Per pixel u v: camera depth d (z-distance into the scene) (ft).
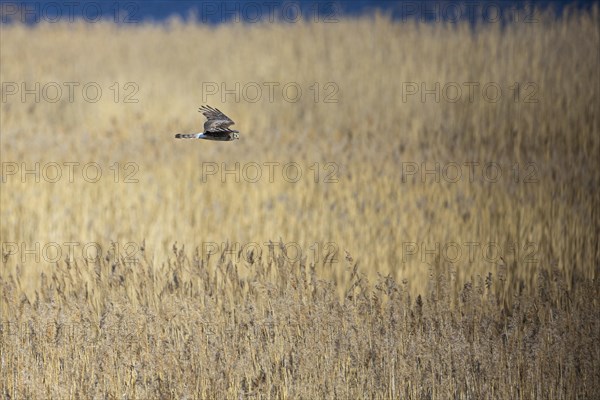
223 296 106.42
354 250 123.44
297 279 103.86
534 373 95.91
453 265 119.55
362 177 152.05
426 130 198.59
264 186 150.51
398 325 98.48
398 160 169.99
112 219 134.21
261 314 100.89
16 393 94.17
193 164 164.25
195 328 96.73
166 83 230.07
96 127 199.72
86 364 95.91
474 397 94.53
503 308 110.42
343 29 262.67
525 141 186.60
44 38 278.67
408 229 130.31
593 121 183.93
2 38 275.80
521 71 209.67
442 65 220.84
